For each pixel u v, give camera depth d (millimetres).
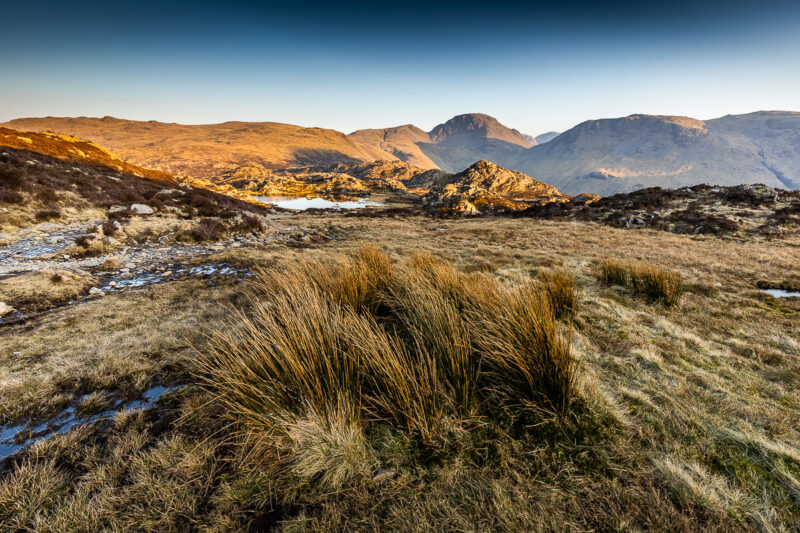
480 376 3244
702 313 6047
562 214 30266
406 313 4441
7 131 28469
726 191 26219
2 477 2314
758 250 12961
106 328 5008
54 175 17781
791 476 2252
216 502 2141
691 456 2457
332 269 6074
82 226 13961
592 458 2391
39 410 3062
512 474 2262
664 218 22375
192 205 19734
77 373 3650
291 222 29891
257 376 2785
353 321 3443
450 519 1987
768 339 4859
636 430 2693
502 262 11062
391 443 2506
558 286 5922
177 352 4172
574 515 2006
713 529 1921
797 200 21875
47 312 5891
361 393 2877
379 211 51938
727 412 3033
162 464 2354
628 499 2094
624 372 3820
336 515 2037
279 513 2084
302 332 3090
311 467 2256
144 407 3109
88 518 2010
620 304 6480
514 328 3355
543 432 2613
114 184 20500
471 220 35156
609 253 12531
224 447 2551
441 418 2648
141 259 10477
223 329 4766
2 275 7789
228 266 9742
